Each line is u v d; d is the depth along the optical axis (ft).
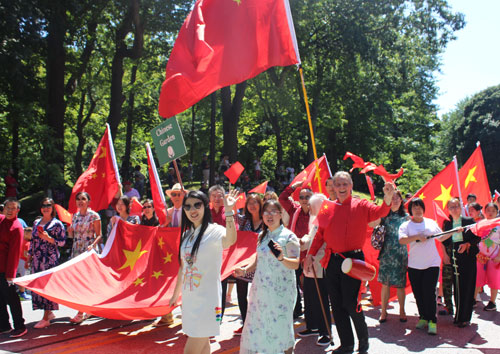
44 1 54.29
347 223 16.57
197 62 18.80
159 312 19.04
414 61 93.45
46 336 19.62
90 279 20.47
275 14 19.42
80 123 96.17
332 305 17.03
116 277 21.13
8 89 58.54
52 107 63.16
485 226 19.58
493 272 24.66
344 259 16.33
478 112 157.79
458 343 18.75
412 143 143.13
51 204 22.13
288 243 14.93
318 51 85.71
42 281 19.19
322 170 27.50
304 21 76.43
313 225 18.02
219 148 141.90
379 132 127.13
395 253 22.08
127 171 88.94
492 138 151.94
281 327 14.61
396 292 24.17
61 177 57.62
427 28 80.59
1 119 66.74
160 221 22.66
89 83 83.66
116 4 65.82
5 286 19.52
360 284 16.56
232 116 73.15
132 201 26.50
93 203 25.31
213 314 13.46
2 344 18.45
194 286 13.51
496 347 18.22
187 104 19.36
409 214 22.70
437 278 20.44
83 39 72.90
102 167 25.62
